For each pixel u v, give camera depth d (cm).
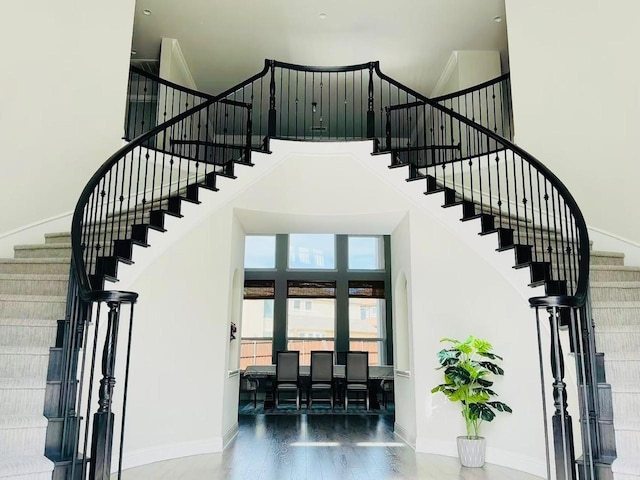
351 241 1043
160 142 696
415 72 802
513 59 540
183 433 440
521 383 395
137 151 537
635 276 387
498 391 413
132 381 404
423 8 651
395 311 585
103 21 512
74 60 483
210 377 468
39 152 448
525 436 387
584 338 279
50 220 449
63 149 465
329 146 545
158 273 438
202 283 474
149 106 816
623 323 329
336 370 858
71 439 265
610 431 259
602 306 332
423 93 864
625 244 428
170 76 713
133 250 412
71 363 281
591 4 482
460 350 402
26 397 271
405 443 502
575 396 338
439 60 770
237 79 826
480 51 745
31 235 436
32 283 362
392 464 409
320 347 997
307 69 570
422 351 477
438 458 432
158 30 698
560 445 244
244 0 637
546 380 372
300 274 1013
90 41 498
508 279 412
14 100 436
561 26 506
